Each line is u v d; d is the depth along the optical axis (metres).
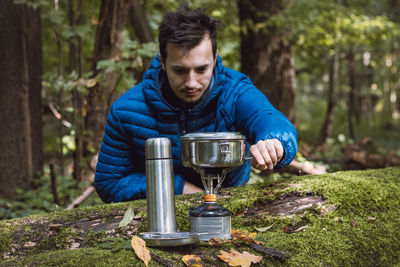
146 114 2.13
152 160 1.38
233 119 2.07
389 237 1.70
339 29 7.97
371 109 21.17
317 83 21.23
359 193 1.79
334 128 15.31
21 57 5.36
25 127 5.36
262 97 2.03
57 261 1.28
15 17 5.31
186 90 1.80
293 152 1.66
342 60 13.95
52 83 4.62
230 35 7.79
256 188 1.82
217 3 7.39
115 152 2.20
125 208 1.68
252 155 1.52
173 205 1.40
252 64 6.79
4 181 5.19
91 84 4.24
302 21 6.83
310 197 1.75
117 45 4.48
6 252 1.52
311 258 1.50
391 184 1.90
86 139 4.59
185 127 2.12
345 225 1.69
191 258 1.32
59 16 4.62
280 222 1.69
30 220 1.61
